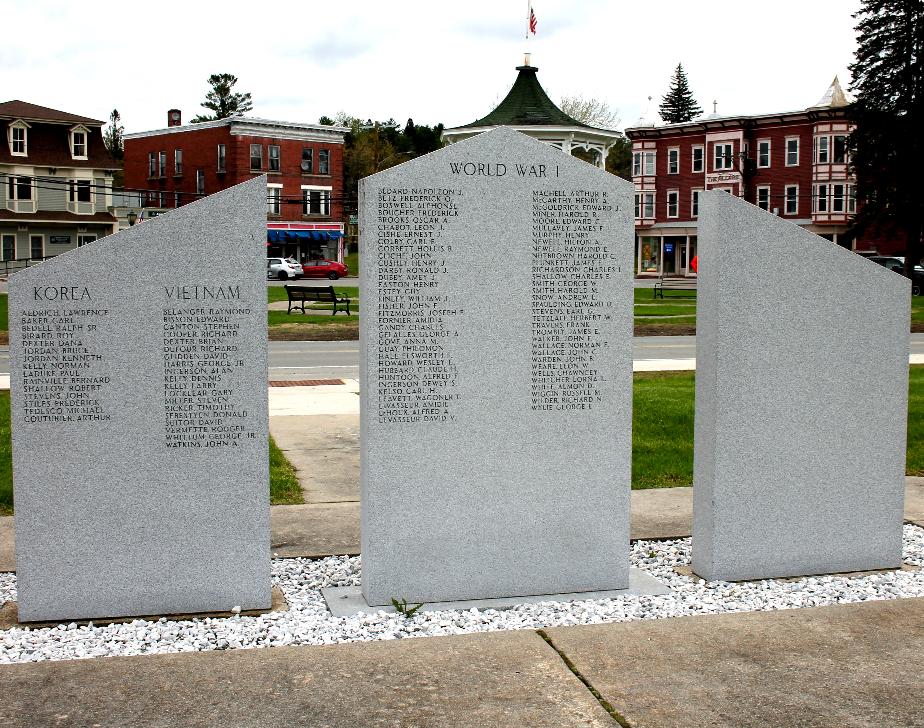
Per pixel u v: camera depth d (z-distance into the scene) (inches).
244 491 260.8
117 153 4913.9
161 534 257.9
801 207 2628.0
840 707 197.3
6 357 861.2
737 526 294.8
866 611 253.1
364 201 264.1
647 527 350.6
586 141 1716.3
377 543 268.7
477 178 268.8
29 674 210.2
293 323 1180.5
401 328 267.1
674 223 2832.2
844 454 302.2
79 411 252.1
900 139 2098.9
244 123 2632.9
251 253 255.6
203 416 257.0
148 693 201.3
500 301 272.2
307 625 251.3
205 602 261.4
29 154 2361.0
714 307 289.0
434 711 194.5
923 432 497.4
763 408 293.7
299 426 528.4
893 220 2166.6
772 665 218.1
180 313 253.8
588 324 277.9
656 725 189.3
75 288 249.8
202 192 2743.6
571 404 278.8
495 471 275.3
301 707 195.6
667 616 263.1
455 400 271.1
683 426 503.2
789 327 293.3
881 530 308.2
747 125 2669.8
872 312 300.4
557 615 262.2
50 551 253.3
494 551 277.0
